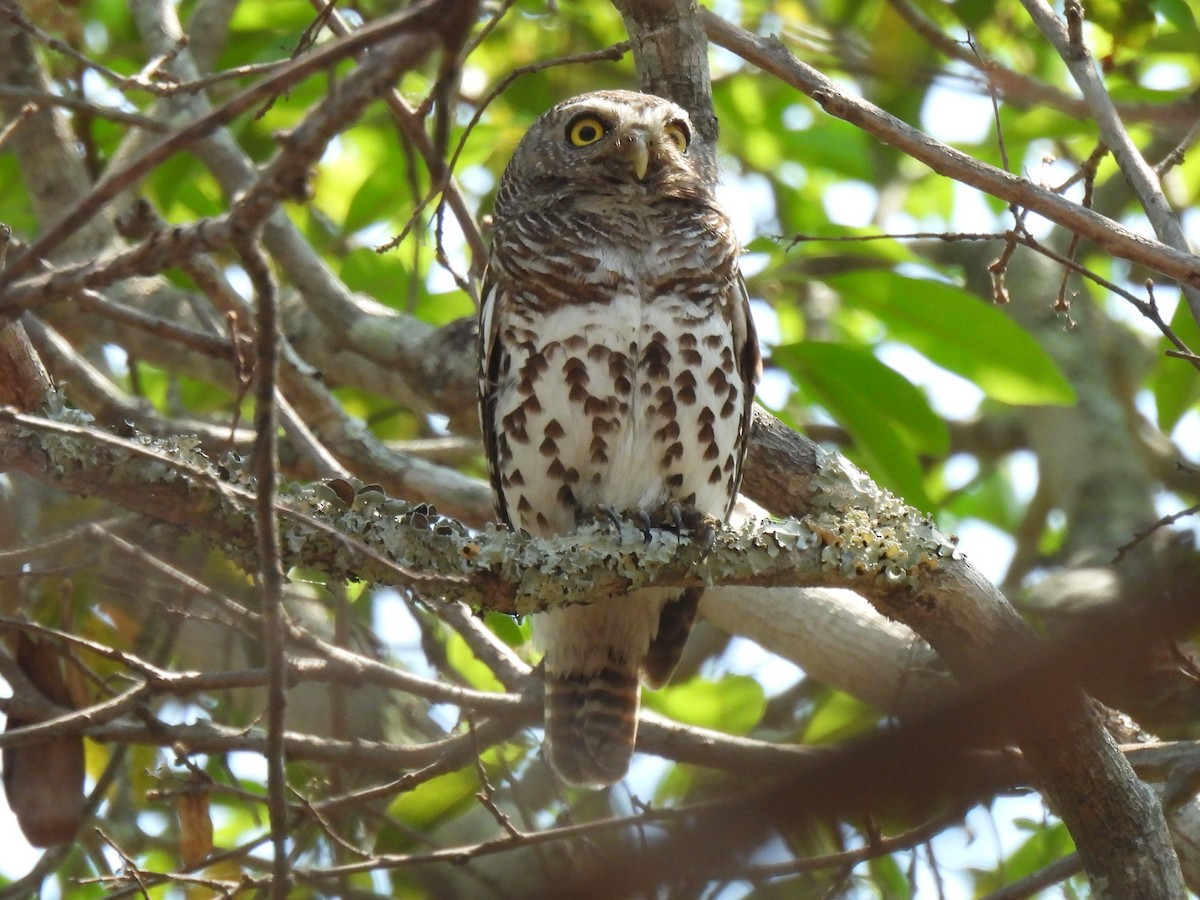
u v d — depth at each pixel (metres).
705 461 9.53
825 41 11.75
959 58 9.79
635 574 7.88
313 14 13.29
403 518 7.51
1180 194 13.88
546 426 9.50
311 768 11.58
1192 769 8.55
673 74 10.35
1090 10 10.92
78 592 10.97
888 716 8.62
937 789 6.52
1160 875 8.00
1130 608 6.35
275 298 5.10
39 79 11.91
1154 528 8.17
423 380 11.24
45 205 11.90
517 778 11.34
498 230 10.34
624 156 10.05
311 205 14.85
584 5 14.15
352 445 10.90
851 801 6.49
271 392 5.30
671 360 9.45
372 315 11.53
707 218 9.95
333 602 11.49
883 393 11.43
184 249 5.03
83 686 9.52
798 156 14.66
